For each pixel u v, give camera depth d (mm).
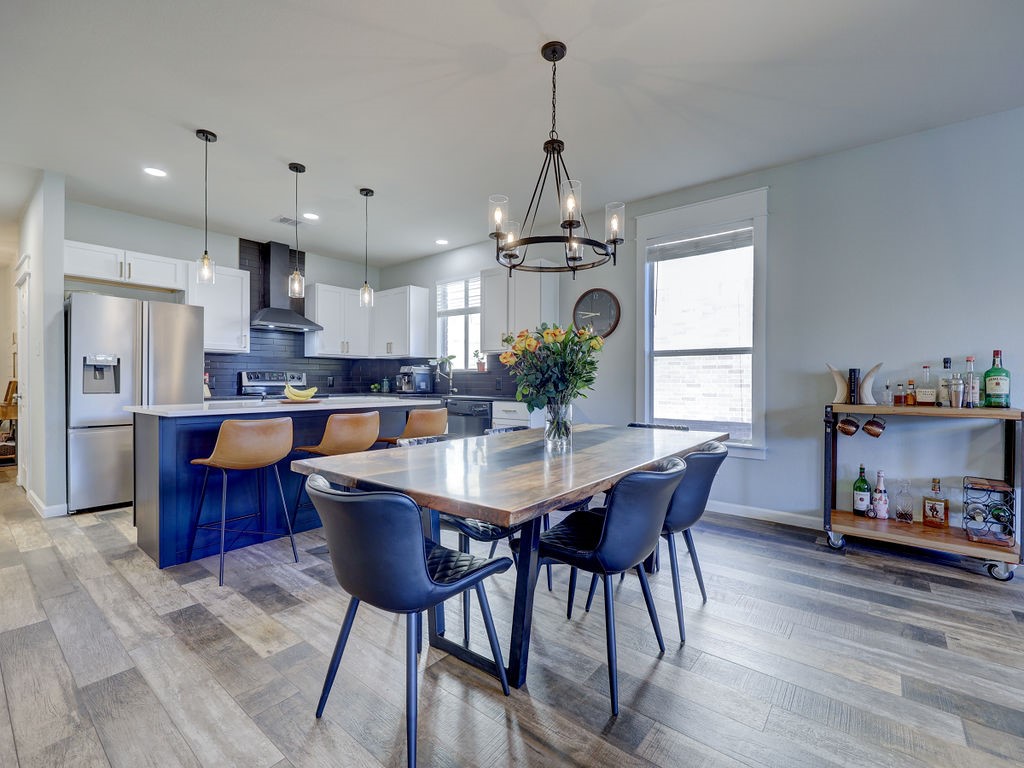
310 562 2699
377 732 1421
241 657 1787
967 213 2797
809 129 2889
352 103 2600
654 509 1526
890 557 2775
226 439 2422
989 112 2707
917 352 2938
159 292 4625
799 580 2471
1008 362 2693
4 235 4848
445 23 2010
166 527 2605
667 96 2543
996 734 1413
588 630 2000
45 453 3461
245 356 5297
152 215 4379
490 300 4855
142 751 1342
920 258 2926
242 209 4223
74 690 1596
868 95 2537
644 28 2037
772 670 1721
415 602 1245
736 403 3643
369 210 4258
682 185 3734
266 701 1548
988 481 2660
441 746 1370
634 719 1478
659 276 3992
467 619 1919
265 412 2982
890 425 3023
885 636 1941
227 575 2514
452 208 4211
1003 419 2678
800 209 3318
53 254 3477
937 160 2875
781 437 3402
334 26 2023
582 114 2715
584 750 1354
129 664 1738
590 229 4383
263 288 5293
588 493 1438
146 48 2158
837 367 3191
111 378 3715
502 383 5215
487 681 1664
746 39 2104
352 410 3555
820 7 1918
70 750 1343
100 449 3621
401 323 5789
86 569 2574
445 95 2527
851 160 3141
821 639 1921
